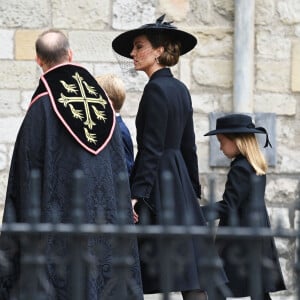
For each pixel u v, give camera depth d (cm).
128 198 2167
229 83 3119
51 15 3095
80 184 1484
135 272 2108
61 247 2045
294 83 3122
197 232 1444
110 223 2134
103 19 3103
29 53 3089
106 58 3103
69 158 2114
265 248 2273
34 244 1484
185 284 2192
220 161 3108
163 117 2264
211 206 1460
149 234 1454
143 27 2322
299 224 1440
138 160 2284
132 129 3108
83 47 3095
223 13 3117
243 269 1681
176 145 2316
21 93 3091
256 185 1480
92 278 2047
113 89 2411
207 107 3117
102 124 2172
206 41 3119
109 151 2178
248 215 2311
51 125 2116
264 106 3123
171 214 1453
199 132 3112
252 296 1449
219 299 2206
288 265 3067
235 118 2378
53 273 2048
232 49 3116
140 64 2348
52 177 2102
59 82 2161
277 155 3120
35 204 1501
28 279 1486
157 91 2284
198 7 3116
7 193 2125
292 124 3127
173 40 2342
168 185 1459
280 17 3119
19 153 2111
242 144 2358
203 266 1463
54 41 2192
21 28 3084
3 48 3081
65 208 2098
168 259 1448
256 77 3125
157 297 3042
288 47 3123
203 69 3117
